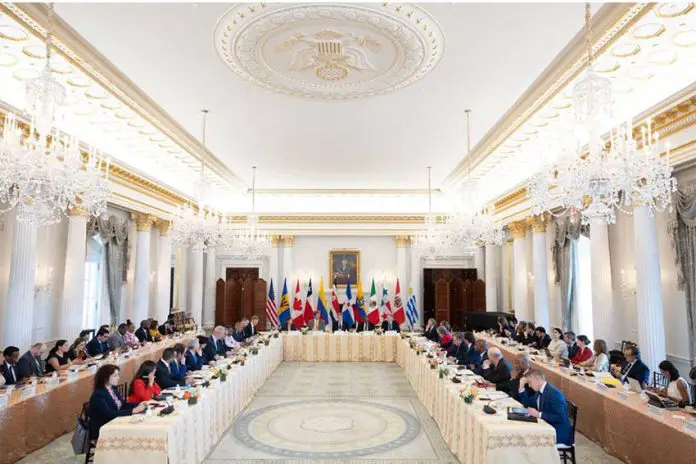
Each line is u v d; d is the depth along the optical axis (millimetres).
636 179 5059
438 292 17938
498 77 7102
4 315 8594
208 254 18641
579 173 5008
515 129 9125
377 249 18938
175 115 8820
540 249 12844
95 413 5160
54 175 4797
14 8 5117
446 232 11836
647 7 5070
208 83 7340
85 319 11773
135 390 6035
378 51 6281
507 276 17531
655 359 7547
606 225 9641
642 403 5680
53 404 6477
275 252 18672
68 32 5742
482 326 14773
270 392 9531
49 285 10023
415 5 5242
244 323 12508
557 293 13734
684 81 6781
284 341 13047
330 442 6629
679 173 8086
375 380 10633
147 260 12664
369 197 17969
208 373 7594
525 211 12969
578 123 5375
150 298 14141
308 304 14359
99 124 8930
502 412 5184
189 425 5305
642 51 6098
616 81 7035
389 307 14625
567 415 5309
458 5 5219
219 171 13039
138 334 11258
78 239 9891
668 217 8445
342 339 13055
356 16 5457
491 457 4531
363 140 10422
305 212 18391
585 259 12781
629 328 9734
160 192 13078
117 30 5742
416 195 17266
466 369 7898
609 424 5977
